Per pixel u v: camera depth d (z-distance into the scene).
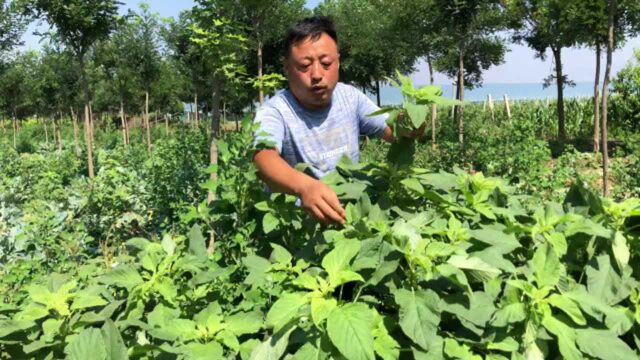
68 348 1.29
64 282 1.80
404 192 1.87
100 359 1.28
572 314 1.47
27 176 12.25
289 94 2.47
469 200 1.85
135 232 7.27
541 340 1.52
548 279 1.54
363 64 23.41
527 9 17.00
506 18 16.45
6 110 31.22
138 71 19.86
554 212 1.79
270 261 1.76
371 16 22.77
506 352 1.51
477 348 1.51
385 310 1.58
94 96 32.94
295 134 2.41
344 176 2.01
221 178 2.07
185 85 29.11
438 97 1.63
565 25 12.61
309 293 1.37
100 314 1.56
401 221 1.57
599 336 1.50
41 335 1.54
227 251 2.11
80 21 11.06
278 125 2.38
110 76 20.83
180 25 16.80
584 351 1.47
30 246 5.16
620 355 1.45
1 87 27.73
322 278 1.50
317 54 2.22
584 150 17.20
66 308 1.51
